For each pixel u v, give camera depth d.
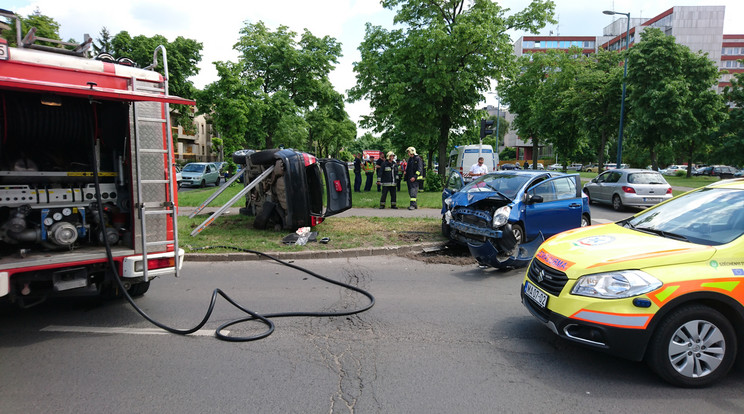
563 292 3.65
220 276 6.75
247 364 3.76
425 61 21.39
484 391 3.34
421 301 5.58
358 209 14.15
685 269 3.40
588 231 4.59
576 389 3.38
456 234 8.23
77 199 4.39
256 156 9.97
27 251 4.13
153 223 4.60
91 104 4.30
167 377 3.50
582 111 30.42
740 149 36.34
